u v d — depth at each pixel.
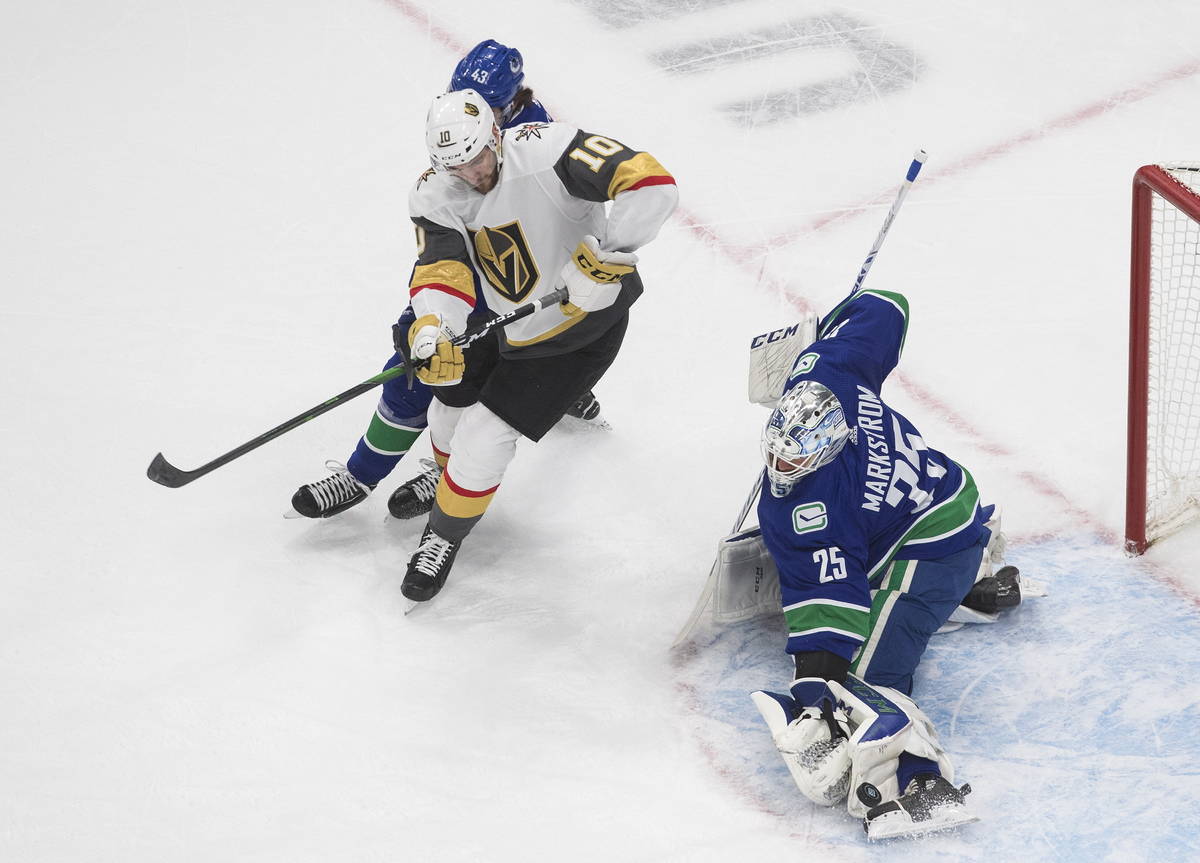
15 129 22.81
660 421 16.84
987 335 18.08
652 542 15.05
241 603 14.16
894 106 23.00
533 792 12.09
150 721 12.76
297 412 17.05
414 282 12.82
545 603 14.23
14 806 11.91
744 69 24.19
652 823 11.77
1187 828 11.57
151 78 24.27
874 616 12.20
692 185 21.19
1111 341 17.91
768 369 13.95
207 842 11.61
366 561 14.77
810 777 11.46
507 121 14.21
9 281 19.33
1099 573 14.35
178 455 16.28
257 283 19.41
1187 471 15.18
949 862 11.34
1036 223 20.16
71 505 15.41
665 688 13.19
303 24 25.88
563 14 26.06
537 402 13.36
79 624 13.84
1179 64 23.86
